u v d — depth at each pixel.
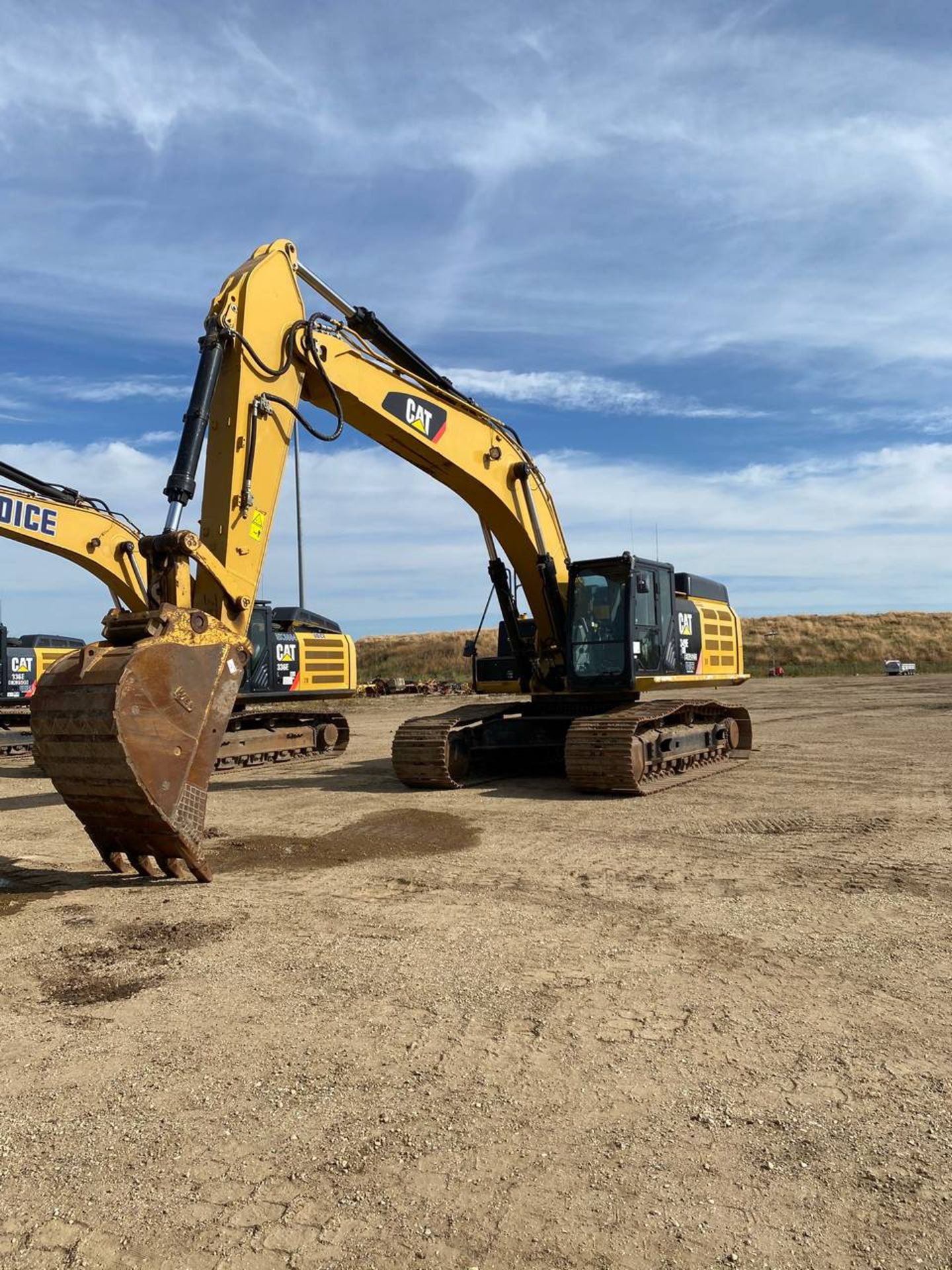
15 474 15.71
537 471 12.23
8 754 18.36
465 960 5.23
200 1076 3.90
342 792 11.97
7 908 6.57
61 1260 2.75
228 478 8.43
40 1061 4.07
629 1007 4.52
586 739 10.96
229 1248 2.79
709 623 14.12
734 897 6.41
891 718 21.53
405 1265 2.70
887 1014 4.38
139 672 6.57
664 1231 2.82
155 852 7.08
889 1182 3.04
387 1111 3.56
